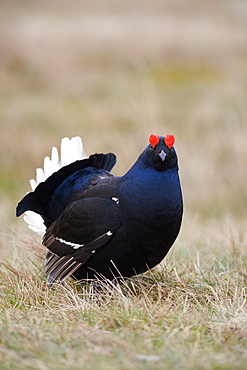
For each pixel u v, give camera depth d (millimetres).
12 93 32281
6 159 22188
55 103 30641
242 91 32188
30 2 51625
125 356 7160
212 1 49719
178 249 12680
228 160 21250
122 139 23203
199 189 19484
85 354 7172
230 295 9625
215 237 13492
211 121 26391
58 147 23203
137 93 32156
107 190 9805
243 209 18328
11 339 7621
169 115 27688
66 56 37000
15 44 36031
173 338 7660
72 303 9273
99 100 31047
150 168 9445
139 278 10438
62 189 10719
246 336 7695
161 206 9359
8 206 18547
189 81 35125
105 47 39625
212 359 7066
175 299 9500
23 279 9969
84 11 48438
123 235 9539
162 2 49375
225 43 42062
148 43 40719
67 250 10117
